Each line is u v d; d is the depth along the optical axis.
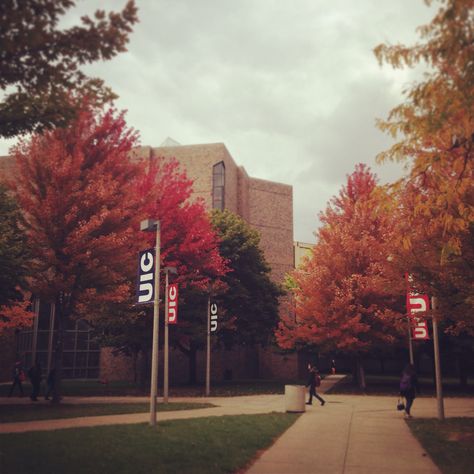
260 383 35.34
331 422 13.34
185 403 18.67
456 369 50.03
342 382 34.94
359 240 24.69
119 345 27.91
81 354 41.53
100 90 7.47
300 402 15.62
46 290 17.69
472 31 5.66
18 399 21.67
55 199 16.77
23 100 6.73
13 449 8.26
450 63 6.02
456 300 12.42
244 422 12.50
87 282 17.91
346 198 26.39
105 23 6.23
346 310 23.70
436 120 6.44
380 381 37.00
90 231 16.92
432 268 12.66
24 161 17.58
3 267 18.27
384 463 8.30
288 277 42.34
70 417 13.66
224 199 45.16
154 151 47.09
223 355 43.09
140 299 13.10
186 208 24.66
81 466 7.36
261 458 8.71
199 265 25.00
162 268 22.56
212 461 8.17
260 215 50.59
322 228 26.23
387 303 23.61
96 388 29.41
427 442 10.18
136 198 18.94
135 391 26.59
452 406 18.06
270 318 34.75
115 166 18.23
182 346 32.91
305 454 9.06
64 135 17.48
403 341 25.61
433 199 8.33
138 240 19.55
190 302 28.14
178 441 9.48
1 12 5.54
